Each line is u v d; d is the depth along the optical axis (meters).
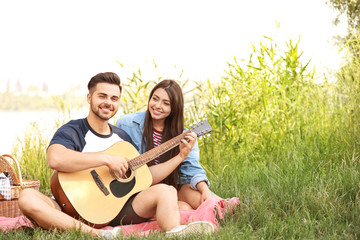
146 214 3.45
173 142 3.76
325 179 4.52
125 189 3.48
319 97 6.15
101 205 3.35
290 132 5.85
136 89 6.13
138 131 4.03
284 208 3.89
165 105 3.87
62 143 3.36
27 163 6.08
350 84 6.07
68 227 3.17
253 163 5.45
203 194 3.88
